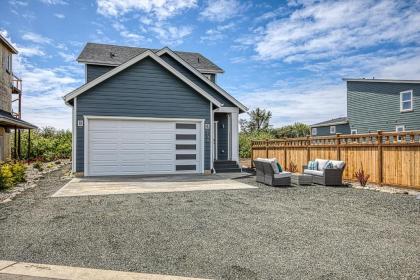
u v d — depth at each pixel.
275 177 10.12
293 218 5.91
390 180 9.75
